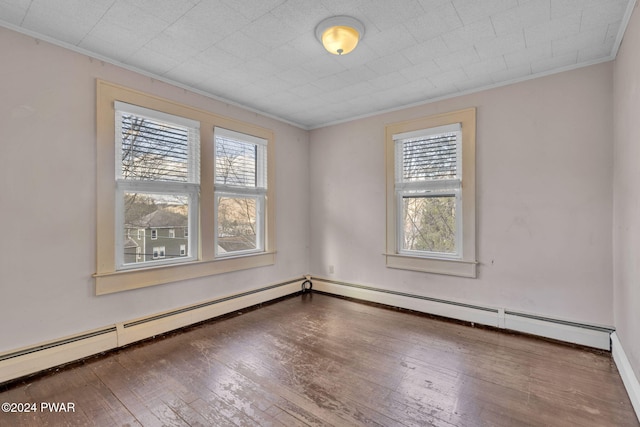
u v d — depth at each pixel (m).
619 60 2.35
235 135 3.63
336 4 1.92
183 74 2.90
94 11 1.98
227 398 1.97
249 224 3.90
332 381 2.16
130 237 2.81
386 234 3.88
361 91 3.30
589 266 2.67
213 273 3.40
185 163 3.19
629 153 2.05
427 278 3.57
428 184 3.57
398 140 3.80
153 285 2.91
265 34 2.25
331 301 4.09
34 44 2.22
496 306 3.12
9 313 2.13
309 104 3.70
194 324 3.22
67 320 2.39
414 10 1.98
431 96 3.44
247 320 3.37
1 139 2.10
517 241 3.00
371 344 2.76
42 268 2.27
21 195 2.18
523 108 2.96
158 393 2.02
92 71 2.51
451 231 3.45
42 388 2.07
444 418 1.78
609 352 2.55
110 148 2.61
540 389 2.05
